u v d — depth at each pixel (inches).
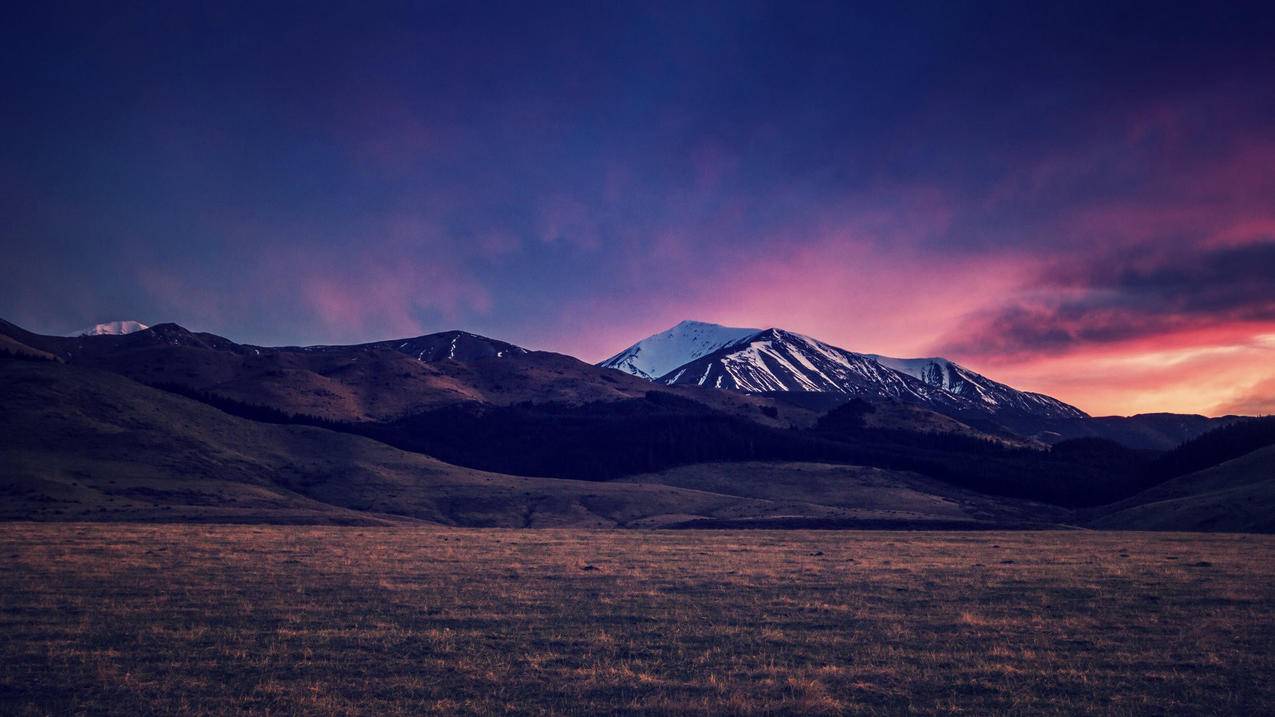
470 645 956.0
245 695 753.0
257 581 1439.5
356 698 748.0
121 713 700.7
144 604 1198.3
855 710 714.2
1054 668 860.6
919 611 1193.4
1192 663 872.9
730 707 720.3
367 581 1453.0
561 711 709.9
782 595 1330.0
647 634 1025.5
